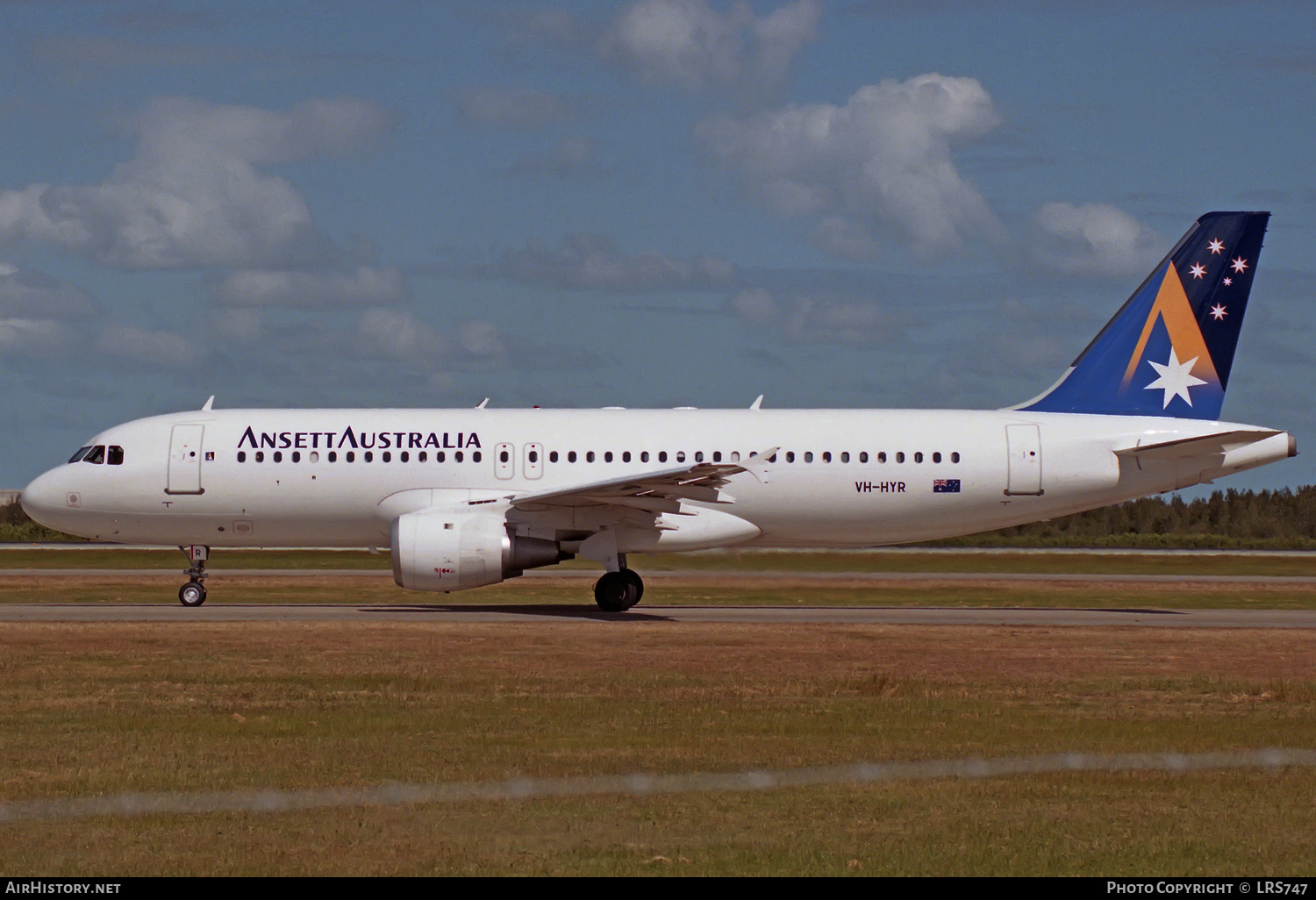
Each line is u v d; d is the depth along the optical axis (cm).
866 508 9750
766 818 3516
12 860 3106
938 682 6006
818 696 5550
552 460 9581
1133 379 10050
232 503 9656
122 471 9644
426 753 4306
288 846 3222
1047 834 3397
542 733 4662
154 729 4691
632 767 4109
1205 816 3597
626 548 9500
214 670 6119
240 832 3344
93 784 3828
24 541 19900
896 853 3216
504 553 8988
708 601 10906
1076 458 9788
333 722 4847
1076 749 4459
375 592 11600
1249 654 7200
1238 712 5303
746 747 4438
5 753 4278
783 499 9694
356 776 3950
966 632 8106
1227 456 9856
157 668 6156
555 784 3859
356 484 9594
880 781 3959
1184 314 10031
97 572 14300
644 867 3073
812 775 4025
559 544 9388
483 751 4344
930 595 11869
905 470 9731
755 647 7212
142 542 9931
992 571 15150
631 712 5100
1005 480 9769
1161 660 6912
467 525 8994
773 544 10062
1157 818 3562
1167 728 4891
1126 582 13712
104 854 3148
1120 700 5584
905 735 4697
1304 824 3522
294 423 9744
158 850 3186
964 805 3678
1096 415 10012
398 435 9644
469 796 3719
